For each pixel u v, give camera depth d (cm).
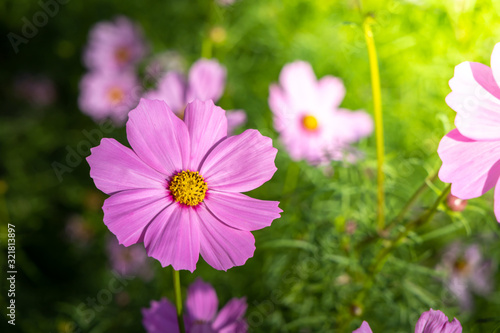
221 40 57
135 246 53
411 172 47
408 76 54
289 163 50
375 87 37
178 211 30
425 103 51
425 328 29
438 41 48
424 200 45
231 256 29
